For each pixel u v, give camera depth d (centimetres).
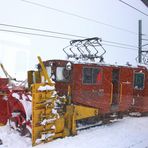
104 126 1301
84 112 1156
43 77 1006
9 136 985
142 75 1633
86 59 1330
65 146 936
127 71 1482
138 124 1385
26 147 904
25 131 989
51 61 1245
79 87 1180
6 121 1098
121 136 1123
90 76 1226
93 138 1059
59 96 1130
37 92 925
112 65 1364
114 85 1416
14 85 1171
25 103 978
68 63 1170
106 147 960
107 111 1320
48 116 956
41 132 941
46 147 912
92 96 1234
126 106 1495
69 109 1065
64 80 1188
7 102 1066
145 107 1633
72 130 1073
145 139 1102
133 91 1580
